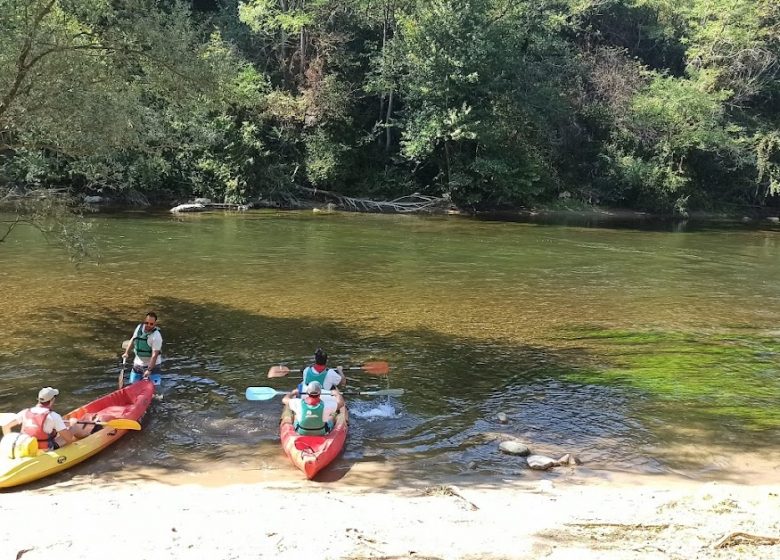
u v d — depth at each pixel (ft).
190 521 19.06
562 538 17.92
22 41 34.96
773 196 158.92
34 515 19.60
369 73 129.90
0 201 39.01
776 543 17.43
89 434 26.48
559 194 146.82
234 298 51.44
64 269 59.26
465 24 121.90
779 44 148.36
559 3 155.22
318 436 26.76
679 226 127.85
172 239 80.84
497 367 37.68
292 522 19.10
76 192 110.63
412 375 35.94
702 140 137.39
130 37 39.01
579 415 31.09
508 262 75.00
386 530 18.48
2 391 31.04
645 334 45.80
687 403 32.94
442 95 121.39
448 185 133.90
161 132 46.57
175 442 27.25
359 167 139.13
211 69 42.09
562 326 47.29
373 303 51.88
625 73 148.36
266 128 127.13
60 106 36.42
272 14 129.49
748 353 41.91
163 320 44.24
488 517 19.98
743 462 26.48
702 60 151.84
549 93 131.44
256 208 125.39
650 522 19.40
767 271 74.95
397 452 26.84
